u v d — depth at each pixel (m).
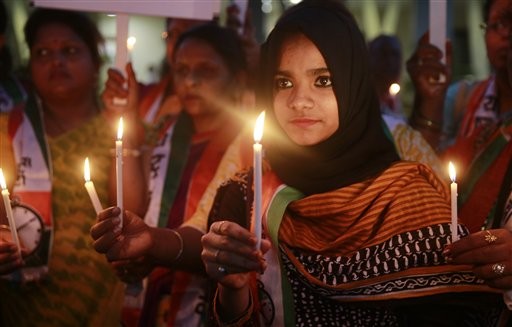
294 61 2.12
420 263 2.02
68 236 3.00
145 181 3.09
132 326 3.00
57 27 3.15
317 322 2.10
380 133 2.23
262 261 1.81
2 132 3.01
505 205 2.19
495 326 2.09
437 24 3.16
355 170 2.16
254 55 3.33
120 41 3.00
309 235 2.15
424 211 2.07
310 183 2.17
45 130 3.09
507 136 2.59
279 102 2.16
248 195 2.23
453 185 1.88
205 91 3.16
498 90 3.15
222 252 1.83
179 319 2.93
